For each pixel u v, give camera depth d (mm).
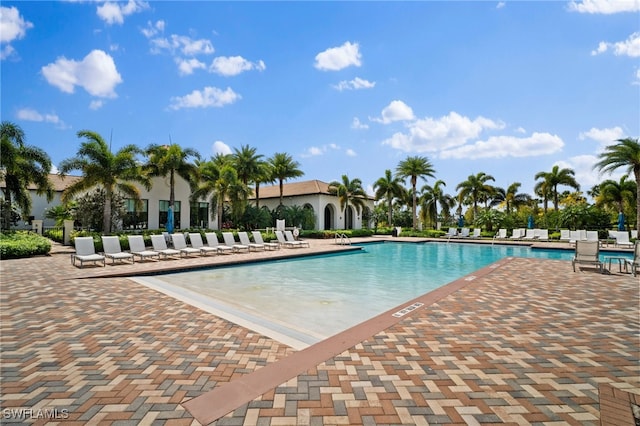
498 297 6406
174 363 3426
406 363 3416
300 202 33625
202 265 11148
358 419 2434
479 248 21000
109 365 3363
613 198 27703
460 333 4348
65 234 17922
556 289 7164
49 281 8008
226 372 3225
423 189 38781
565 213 25859
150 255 11945
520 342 4031
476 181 36750
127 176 17531
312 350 3750
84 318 5016
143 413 2500
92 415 2465
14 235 15289
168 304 5906
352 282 9539
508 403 2668
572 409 2578
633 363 3451
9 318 4984
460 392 2834
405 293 8117
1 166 15734
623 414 2504
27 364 3373
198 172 20797
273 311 6371
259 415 2475
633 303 5949
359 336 4219
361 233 30031
